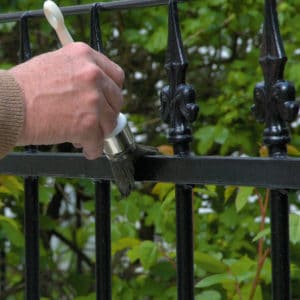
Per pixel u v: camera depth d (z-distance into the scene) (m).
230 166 2.89
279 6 7.03
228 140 6.47
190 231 3.13
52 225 7.17
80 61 2.51
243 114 6.54
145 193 7.32
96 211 3.42
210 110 6.95
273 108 2.83
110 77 2.61
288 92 2.79
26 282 3.70
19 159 3.60
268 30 2.86
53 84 2.48
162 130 7.83
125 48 7.67
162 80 7.90
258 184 2.83
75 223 7.99
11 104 2.45
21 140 2.53
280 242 2.87
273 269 2.89
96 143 2.57
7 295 7.54
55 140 2.54
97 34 3.43
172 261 5.44
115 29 7.62
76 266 8.31
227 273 4.79
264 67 2.86
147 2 3.22
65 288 7.47
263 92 2.85
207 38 7.49
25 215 3.69
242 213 6.29
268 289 5.51
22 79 2.50
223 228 6.32
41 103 2.48
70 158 3.42
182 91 3.04
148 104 7.96
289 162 2.75
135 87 7.93
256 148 6.56
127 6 3.30
